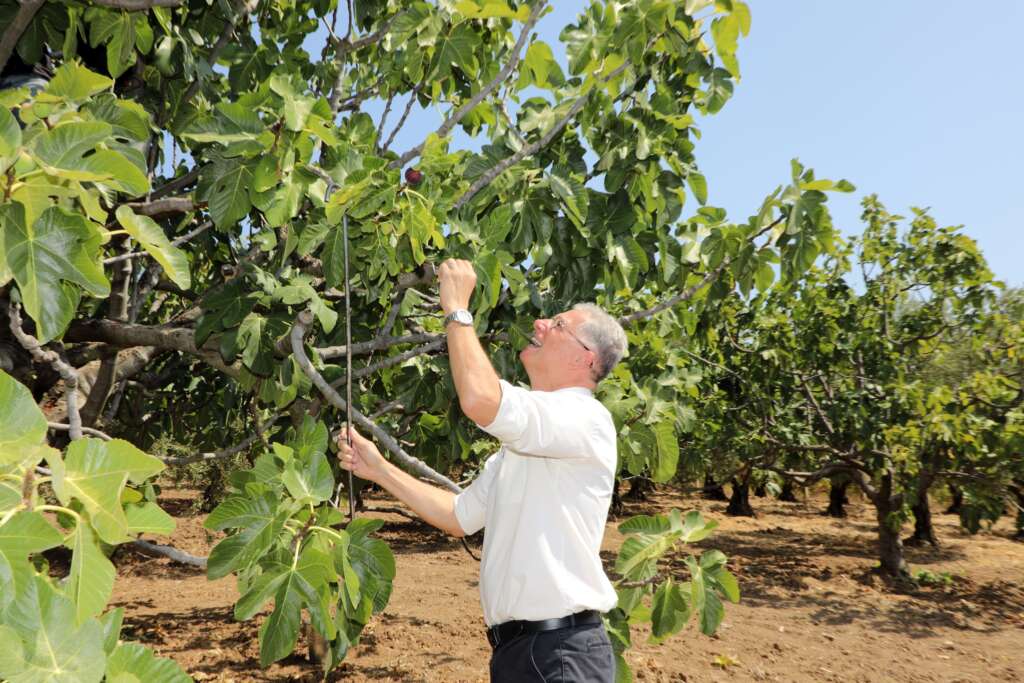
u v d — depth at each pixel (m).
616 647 3.28
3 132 1.33
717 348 15.29
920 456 12.54
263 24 5.32
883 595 12.89
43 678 1.06
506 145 3.70
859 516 26.94
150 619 8.85
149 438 6.91
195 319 4.68
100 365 4.90
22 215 1.41
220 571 1.98
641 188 4.01
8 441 1.19
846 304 14.88
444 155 2.56
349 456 2.64
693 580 3.12
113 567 1.32
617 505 25.52
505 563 2.21
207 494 15.47
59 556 7.12
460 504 2.67
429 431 4.98
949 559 17.03
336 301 4.65
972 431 11.71
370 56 5.96
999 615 11.59
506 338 3.88
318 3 4.80
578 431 2.16
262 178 2.30
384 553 2.17
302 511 2.16
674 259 4.35
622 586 3.31
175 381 6.66
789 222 3.70
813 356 14.54
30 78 3.47
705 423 14.97
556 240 3.96
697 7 3.74
